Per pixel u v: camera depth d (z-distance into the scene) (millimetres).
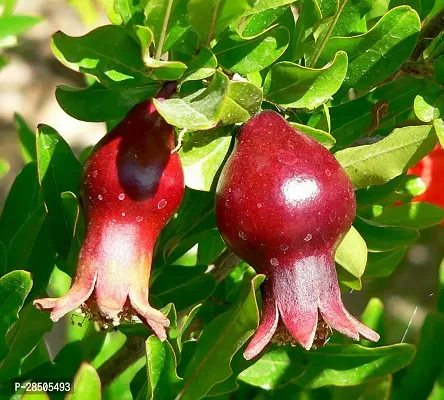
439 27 377
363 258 349
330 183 310
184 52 331
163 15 314
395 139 344
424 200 437
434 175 431
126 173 312
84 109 345
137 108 319
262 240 309
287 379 389
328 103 376
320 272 314
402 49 357
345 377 386
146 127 315
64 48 325
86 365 363
